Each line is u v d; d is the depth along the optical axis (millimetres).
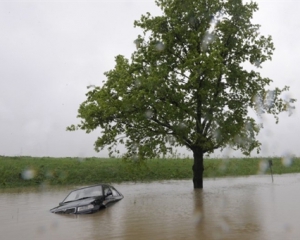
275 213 11297
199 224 9859
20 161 32281
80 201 13188
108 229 9500
